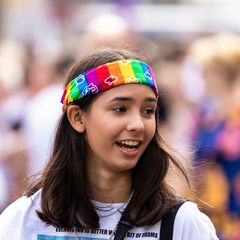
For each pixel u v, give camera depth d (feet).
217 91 31.53
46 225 19.65
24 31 71.67
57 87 33.53
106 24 35.50
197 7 69.56
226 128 30.25
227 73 31.65
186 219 19.06
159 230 19.10
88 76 19.26
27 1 72.43
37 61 45.16
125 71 19.01
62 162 19.75
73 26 69.67
